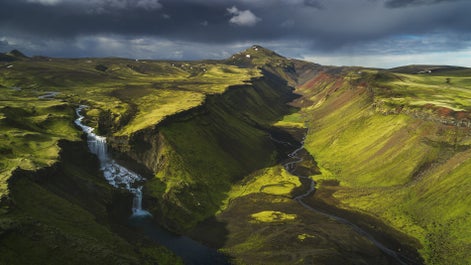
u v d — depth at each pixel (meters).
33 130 199.25
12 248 97.75
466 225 148.12
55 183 149.25
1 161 143.75
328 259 132.88
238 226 163.25
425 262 136.62
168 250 137.62
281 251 138.88
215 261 133.25
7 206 111.12
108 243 123.88
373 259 136.50
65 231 116.06
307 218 170.00
